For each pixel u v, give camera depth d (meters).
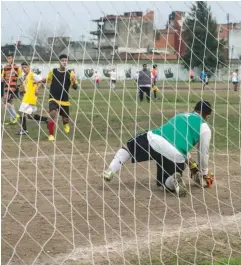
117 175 9.95
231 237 6.80
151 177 9.84
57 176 9.84
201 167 8.96
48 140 14.12
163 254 6.21
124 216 7.54
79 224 7.17
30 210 7.75
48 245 6.42
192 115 8.70
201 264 5.94
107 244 6.48
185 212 7.79
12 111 16.59
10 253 6.15
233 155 11.93
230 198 8.52
